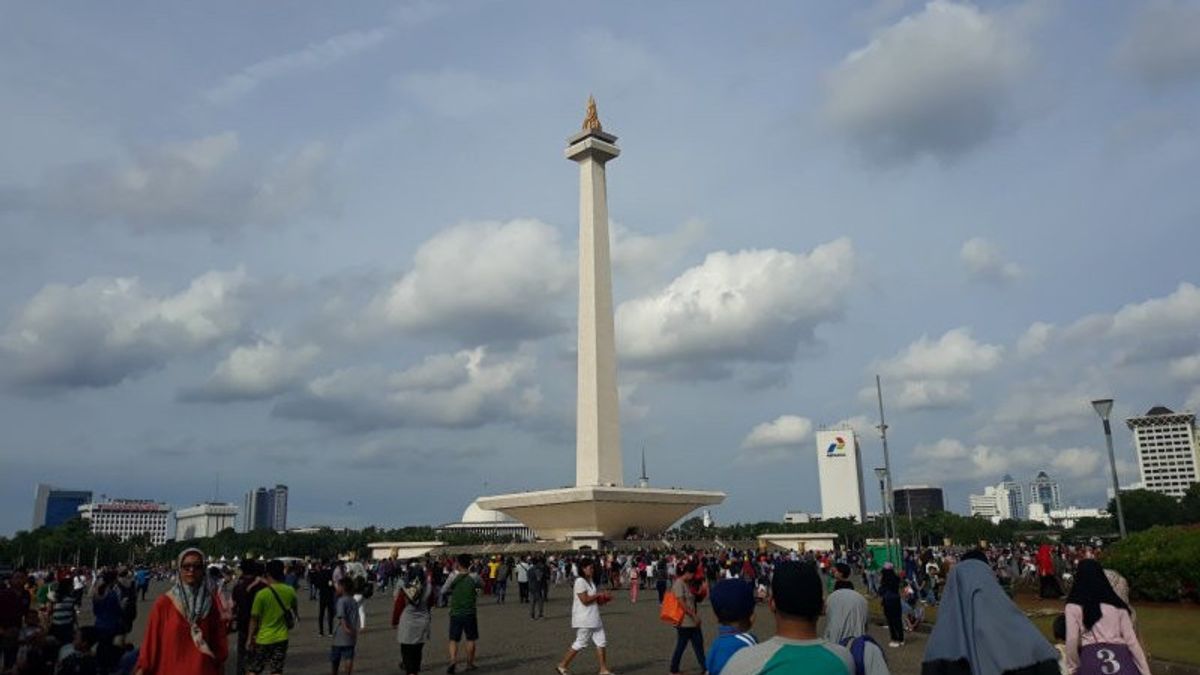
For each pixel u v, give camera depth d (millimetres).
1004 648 6004
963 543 152875
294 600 15758
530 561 46094
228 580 35781
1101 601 9195
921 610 30859
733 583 8484
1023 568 51656
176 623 10242
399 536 175500
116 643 19125
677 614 18188
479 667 22219
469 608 21359
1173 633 23812
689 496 94000
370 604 48281
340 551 171750
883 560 48656
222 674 10656
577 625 19562
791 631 5566
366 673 21734
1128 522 148375
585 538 78625
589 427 88188
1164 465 195250
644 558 61125
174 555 179125
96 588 20328
